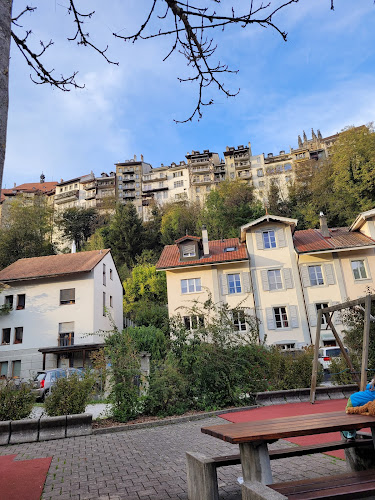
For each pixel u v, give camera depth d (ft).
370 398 11.60
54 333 92.68
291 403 34.76
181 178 296.30
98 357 31.99
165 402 31.53
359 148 139.33
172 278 92.12
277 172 276.41
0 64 7.07
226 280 90.99
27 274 98.43
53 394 28.66
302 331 85.30
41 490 13.98
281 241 92.63
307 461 15.79
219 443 20.67
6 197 315.17
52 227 232.94
